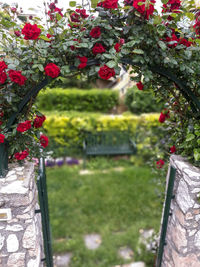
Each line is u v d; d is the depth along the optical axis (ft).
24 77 3.89
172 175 5.11
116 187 11.37
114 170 13.17
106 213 9.42
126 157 14.87
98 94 18.04
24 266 4.55
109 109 18.95
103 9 3.96
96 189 11.19
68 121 13.46
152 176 12.32
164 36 4.23
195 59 4.48
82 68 4.33
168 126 6.71
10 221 4.24
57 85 5.05
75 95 17.38
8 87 4.09
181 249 5.10
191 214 4.82
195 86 4.95
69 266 6.98
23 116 4.48
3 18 4.38
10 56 4.09
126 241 7.93
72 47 4.01
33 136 5.44
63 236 8.16
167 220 5.55
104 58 4.00
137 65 4.32
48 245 5.27
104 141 14.24
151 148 12.57
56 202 10.07
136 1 3.67
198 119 5.28
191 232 4.99
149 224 8.77
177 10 3.98
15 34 4.26
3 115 4.49
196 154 4.85
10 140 4.63
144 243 7.78
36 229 4.83
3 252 4.42
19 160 4.99
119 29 4.00
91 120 14.05
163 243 5.90
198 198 4.68
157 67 4.47
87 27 4.05
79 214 9.34
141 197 10.52
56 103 17.07
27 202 4.16
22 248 4.44
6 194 4.03
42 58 3.99
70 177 12.30
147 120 13.12
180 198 5.08
